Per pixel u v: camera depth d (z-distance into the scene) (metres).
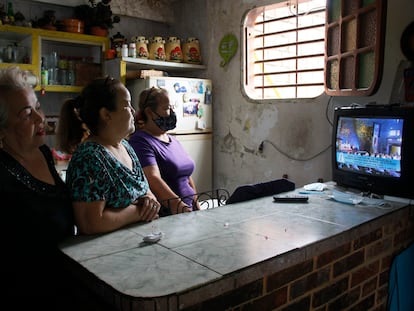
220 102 3.62
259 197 1.95
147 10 3.78
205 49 3.71
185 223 1.47
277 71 3.28
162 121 2.12
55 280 1.21
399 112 1.95
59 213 1.24
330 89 2.68
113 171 1.36
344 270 1.48
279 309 1.21
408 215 1.84
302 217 1.57
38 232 1.17
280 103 3.10
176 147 2.21
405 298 1.95
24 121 1.18
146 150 2.01
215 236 1.32
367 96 2.47
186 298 0.93
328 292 1.41
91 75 3.40
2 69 1.18
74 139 1.46
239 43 3.39
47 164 1.31
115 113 1.41
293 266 1.24
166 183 2.09
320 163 2.87
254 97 3.36
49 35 3.06
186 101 3.44
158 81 3.27
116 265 1.08
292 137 3.04
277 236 1.32
